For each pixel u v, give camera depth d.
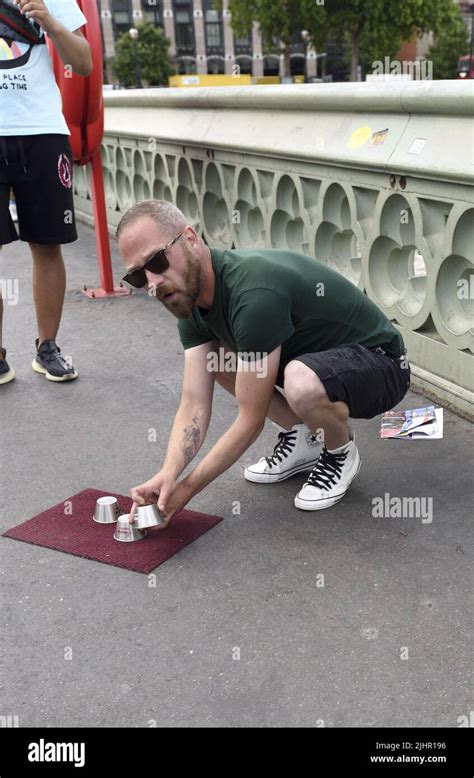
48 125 3.62
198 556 2.42
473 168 2.85
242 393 2.36
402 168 3.22
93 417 3.52
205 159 5.18
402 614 2.09
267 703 1.81
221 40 69.25
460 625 2.03
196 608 2.17
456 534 2.45
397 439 3.14
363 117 3.66
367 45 34.91
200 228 5.57
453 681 1.84
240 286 2.27
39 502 2.81
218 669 1.93
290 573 2.30
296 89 4.12
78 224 8.40
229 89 4.87
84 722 1.79
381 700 1.80
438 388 3.42
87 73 3.76
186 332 2.57
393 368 2.59
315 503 2.62
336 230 4.04
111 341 4.59
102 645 2.05
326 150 3.77
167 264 2.21
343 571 2.29
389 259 3.69
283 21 35.31
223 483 2.87
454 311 3.31
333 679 1.87
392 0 33.38
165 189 6.13
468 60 49.66
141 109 6.41
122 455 3.14
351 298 2.55
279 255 2.43
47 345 4.02
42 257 3.83
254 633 2.05
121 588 2.28
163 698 1.85
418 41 54.19
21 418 3.55
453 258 3.19
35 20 3.45
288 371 2.46
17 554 2.48
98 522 2.64
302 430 2.82
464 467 2.88
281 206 4.40
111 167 7.21
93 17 4.55
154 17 67.12
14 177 3.62
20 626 2.14
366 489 2.76
